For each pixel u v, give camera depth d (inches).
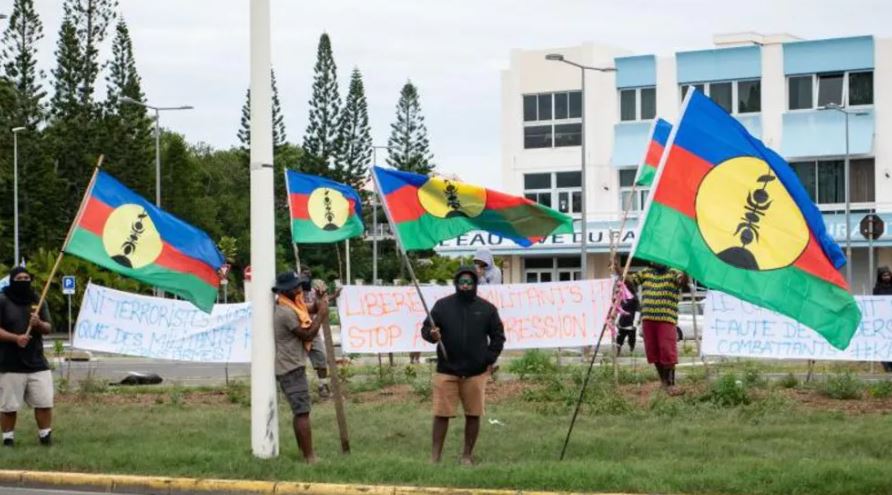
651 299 747.4
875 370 920.9
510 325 804.0
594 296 796.6
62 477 532.7
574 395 712.4
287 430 647.1
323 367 782.5
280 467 521.0
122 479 523.2
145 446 589.6
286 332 538.9
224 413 722.8
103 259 612.1
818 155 2347.4
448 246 2625.5
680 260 516.4
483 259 820.6
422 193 742.5
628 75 2518.5
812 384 788.0
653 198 517.0
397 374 874.8
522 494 468.4
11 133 2657.5
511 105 2640.3
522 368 887.7
